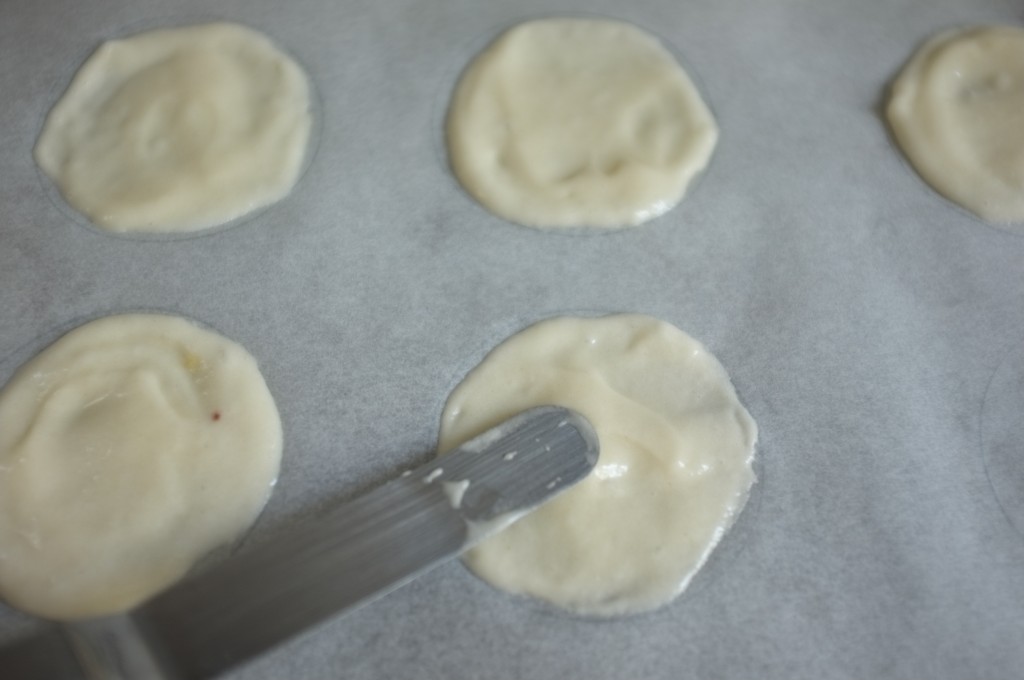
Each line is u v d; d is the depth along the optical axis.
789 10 0.39
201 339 0.32
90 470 0.30
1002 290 0.34
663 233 0.34
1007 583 0.30
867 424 0.32
